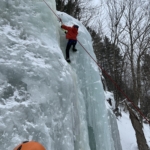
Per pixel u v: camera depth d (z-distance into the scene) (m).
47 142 4.25
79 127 5.76
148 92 27.92
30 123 4.20
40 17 5.89
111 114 10.31
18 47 4.95
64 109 5.04
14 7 5.56
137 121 14.08
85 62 7.17
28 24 5.55
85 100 6.92
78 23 7.89
